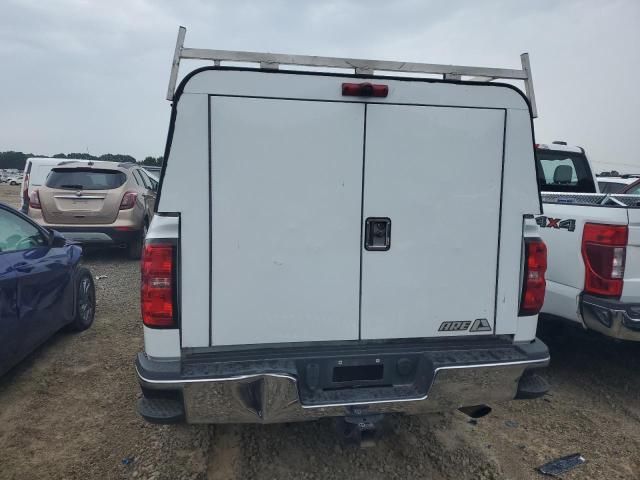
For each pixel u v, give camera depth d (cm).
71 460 333
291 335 279
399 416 393
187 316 267
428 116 282
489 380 290
